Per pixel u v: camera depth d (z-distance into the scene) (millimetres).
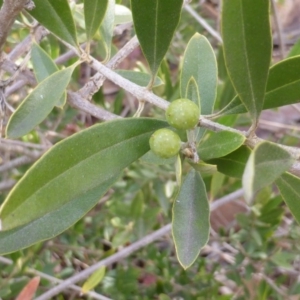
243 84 110
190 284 288
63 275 308
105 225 327
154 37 121
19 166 294
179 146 106
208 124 119
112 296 292
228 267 301
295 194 119
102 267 238
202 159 118
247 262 299
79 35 233
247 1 101
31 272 263
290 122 449
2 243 112
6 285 254
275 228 281
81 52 130
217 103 259
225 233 329
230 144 115
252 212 281
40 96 122
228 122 226
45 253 311
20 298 201
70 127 338
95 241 339
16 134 119
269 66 108
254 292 287
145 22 119
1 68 164
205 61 151
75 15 208
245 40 105
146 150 112
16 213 87
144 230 297
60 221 116
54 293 239
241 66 108
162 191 302
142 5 117
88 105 147
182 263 122
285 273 333
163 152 105
